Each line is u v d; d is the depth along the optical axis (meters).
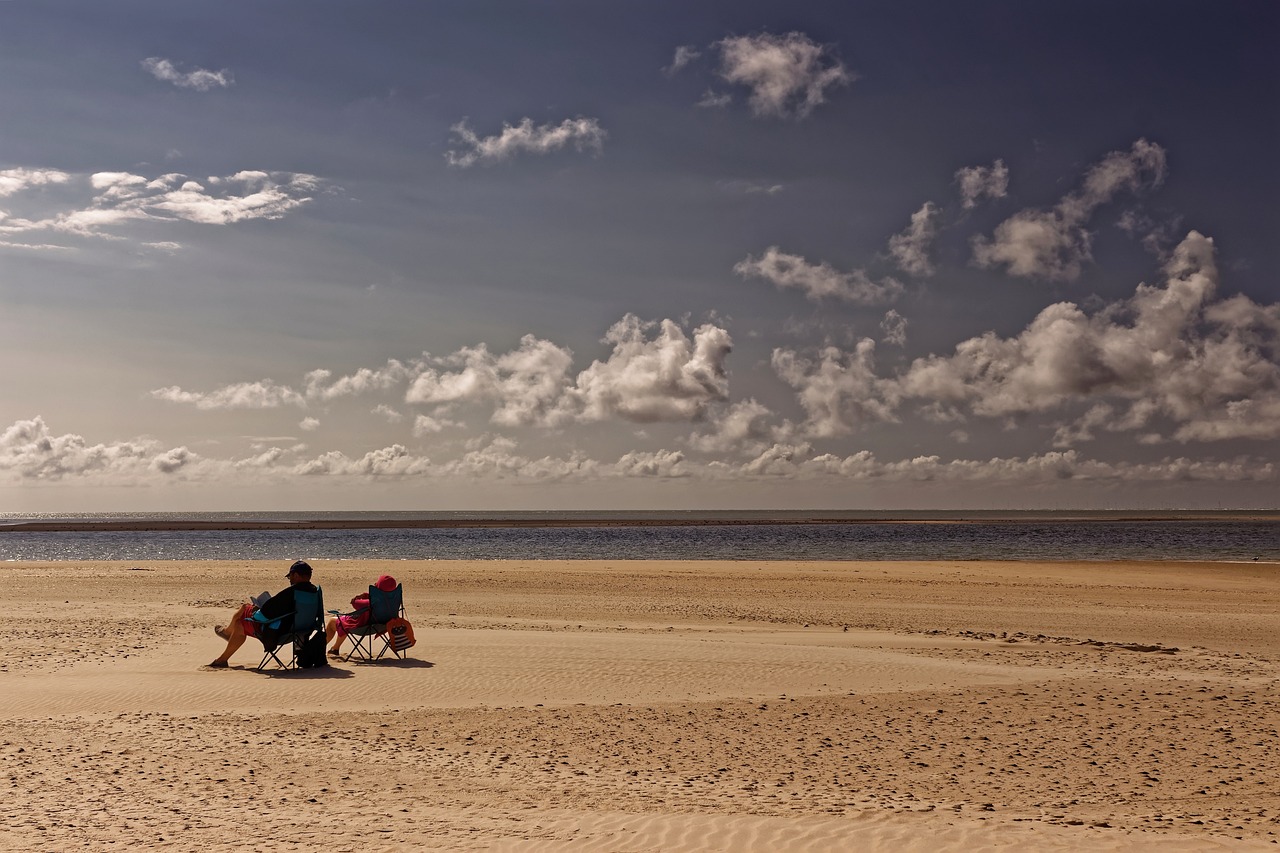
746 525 180.38
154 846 7.04
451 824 7.74
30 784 8.88
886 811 8.23
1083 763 10.38
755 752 10.80
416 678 15.33
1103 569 48.88
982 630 24.19
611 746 11.04
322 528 154.00
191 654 17.75
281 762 10.02
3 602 30.08
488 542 102.62
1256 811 8.51
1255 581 42.16
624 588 36.22
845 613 27.97
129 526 151.75
